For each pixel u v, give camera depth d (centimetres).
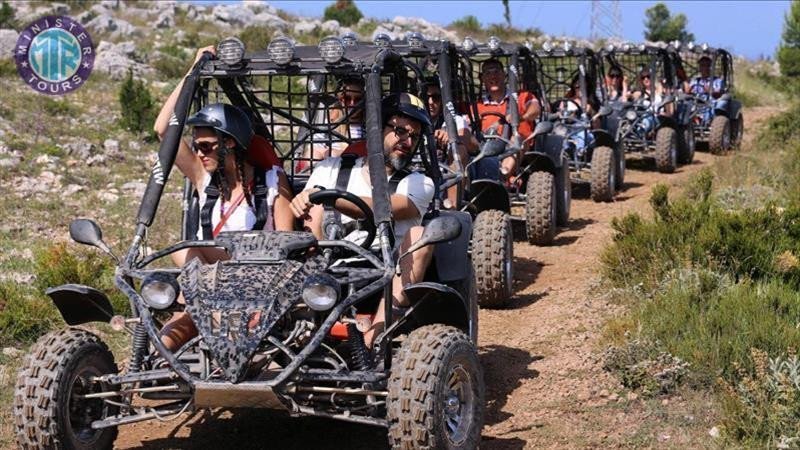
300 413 464
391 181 573
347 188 571
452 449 466
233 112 546
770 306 667
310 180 585
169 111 587
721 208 975
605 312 762
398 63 632
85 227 522
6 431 566
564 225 1178
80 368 477
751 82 3325
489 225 806
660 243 816
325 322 460
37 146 1380
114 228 1024
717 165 1452
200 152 550
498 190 852
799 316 647
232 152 546
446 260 570
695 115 1783
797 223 811
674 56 1805
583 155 1414
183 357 491
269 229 554
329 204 537
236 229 550
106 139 1505
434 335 471
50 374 463
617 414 567
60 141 1446
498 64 1086
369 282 504
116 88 2022
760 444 501
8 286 789
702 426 540
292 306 466
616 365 620
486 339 739
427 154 627
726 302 663
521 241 1100
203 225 554
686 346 611
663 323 654
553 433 546
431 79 843
